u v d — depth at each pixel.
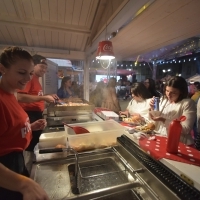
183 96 1.52
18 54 0.74
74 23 2.31
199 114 1.96
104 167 1.04
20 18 2.12
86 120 2.09
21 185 0.49
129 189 0.75
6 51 0.75
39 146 1.12
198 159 0.83
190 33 1.85
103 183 0.86
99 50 1.74
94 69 5.71
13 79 0.77
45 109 2.55
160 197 0.67
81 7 2.03
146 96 2.23
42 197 0.49
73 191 0.75
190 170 0.72
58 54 3.18
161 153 0.89
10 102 0.78
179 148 0.96
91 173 0.98
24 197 0.48
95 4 1.94
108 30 1.79
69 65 5.31
